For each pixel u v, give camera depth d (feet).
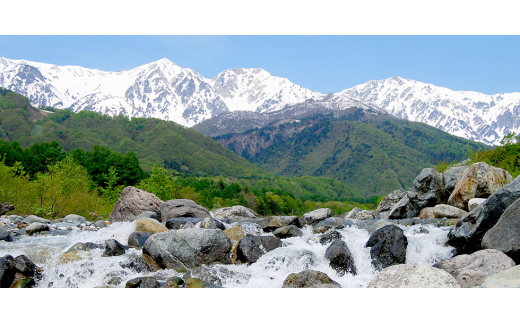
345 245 45.70
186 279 42.01
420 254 46.24
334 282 37.32
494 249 38.45
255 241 47.37
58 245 55.47
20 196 109.40
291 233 61.05
